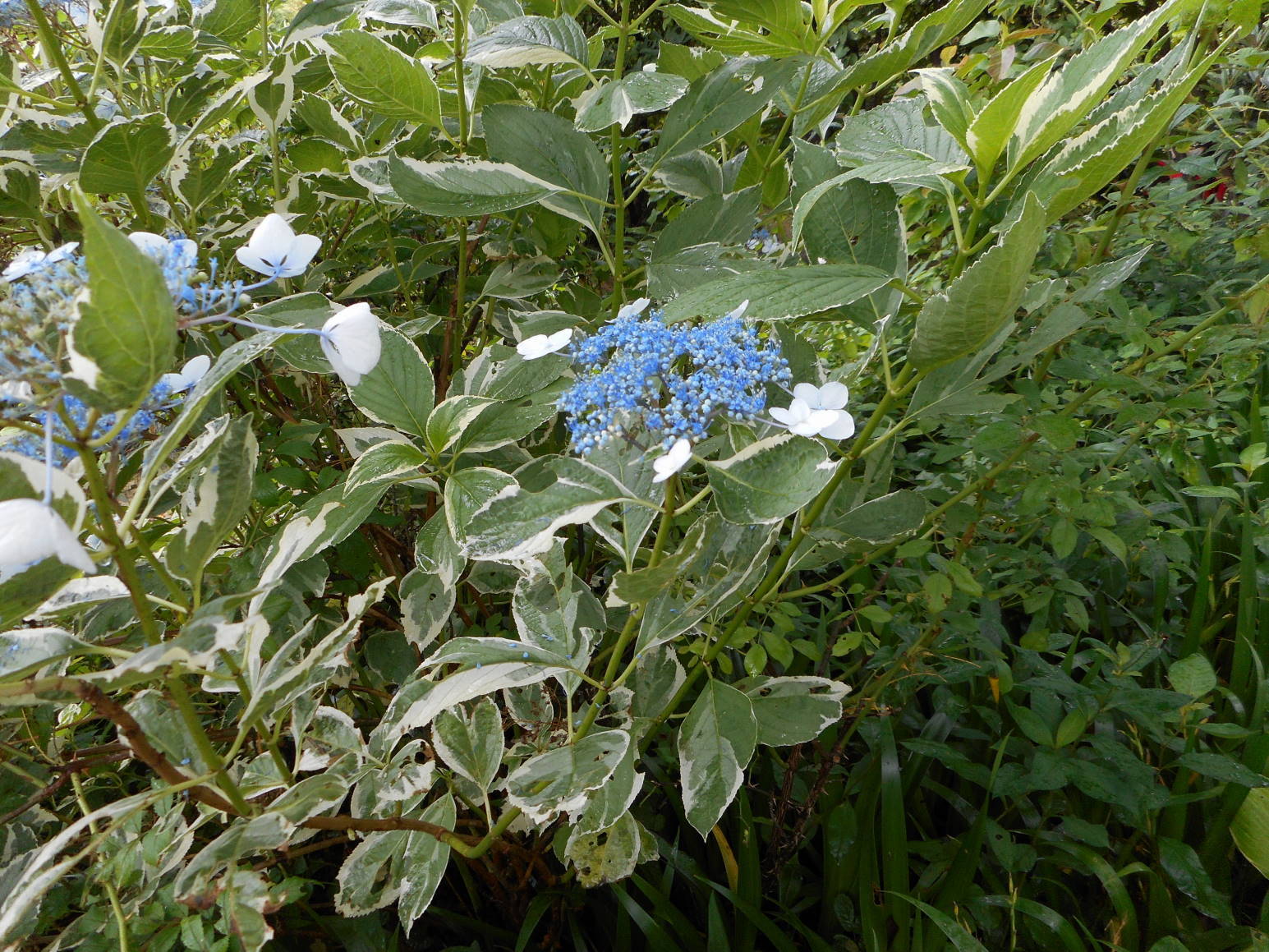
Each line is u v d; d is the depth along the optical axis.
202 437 0.44
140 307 0.31
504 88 0.69
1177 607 0.74
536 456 0.73
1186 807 0.60
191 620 0.36
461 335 0.75
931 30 0.64
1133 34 0.43
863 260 0.53
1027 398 0.62
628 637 0.50
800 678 0.56
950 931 0.52
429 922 0.66
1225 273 0.92
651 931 0.58
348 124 0.69
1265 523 0.68
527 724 0.57
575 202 0.62
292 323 0.55
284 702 0.43
